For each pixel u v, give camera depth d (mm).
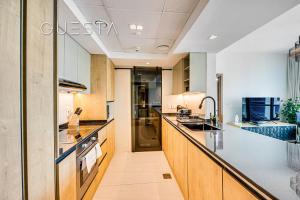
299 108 4305
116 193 2391
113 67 4137
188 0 1720
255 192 792
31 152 999
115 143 4336
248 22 1945
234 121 4543
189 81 3164
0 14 780
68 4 1630
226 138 1670
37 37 1081
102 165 2812
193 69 3131
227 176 1062
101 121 3256
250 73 4777
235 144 1440
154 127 4461
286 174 850
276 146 1388
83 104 3236
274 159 1073
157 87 4512
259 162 1016
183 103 4523
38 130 1076
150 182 2689
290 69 4730
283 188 706
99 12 1938
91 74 3254
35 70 1055
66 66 2152
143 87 4461
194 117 3350
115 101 4395
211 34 2275
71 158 1558
